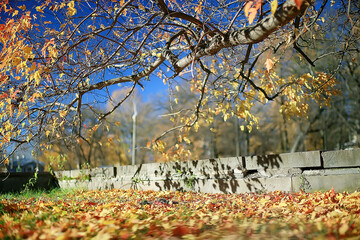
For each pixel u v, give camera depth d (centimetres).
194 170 981
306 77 789
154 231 337
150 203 679
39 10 541
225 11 646
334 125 2700
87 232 298
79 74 652
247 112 784
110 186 1216
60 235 281
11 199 926
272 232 315
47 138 823
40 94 639
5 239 304
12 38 525
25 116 707
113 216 446
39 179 1369
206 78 807
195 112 844
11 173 1304
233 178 886
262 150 3180
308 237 282
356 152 687
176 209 590
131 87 814
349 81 2045
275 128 2938
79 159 2475
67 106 731
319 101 893
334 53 761
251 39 541
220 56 885
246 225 364
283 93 793
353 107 2366
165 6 592
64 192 1148
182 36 840
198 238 301
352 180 679
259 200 671
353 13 718
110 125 830
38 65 563
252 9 332
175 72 774
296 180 755
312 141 3034
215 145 2767
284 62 1480
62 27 561
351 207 478
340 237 268
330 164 724
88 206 653
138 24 730
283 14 469
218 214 497
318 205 516
